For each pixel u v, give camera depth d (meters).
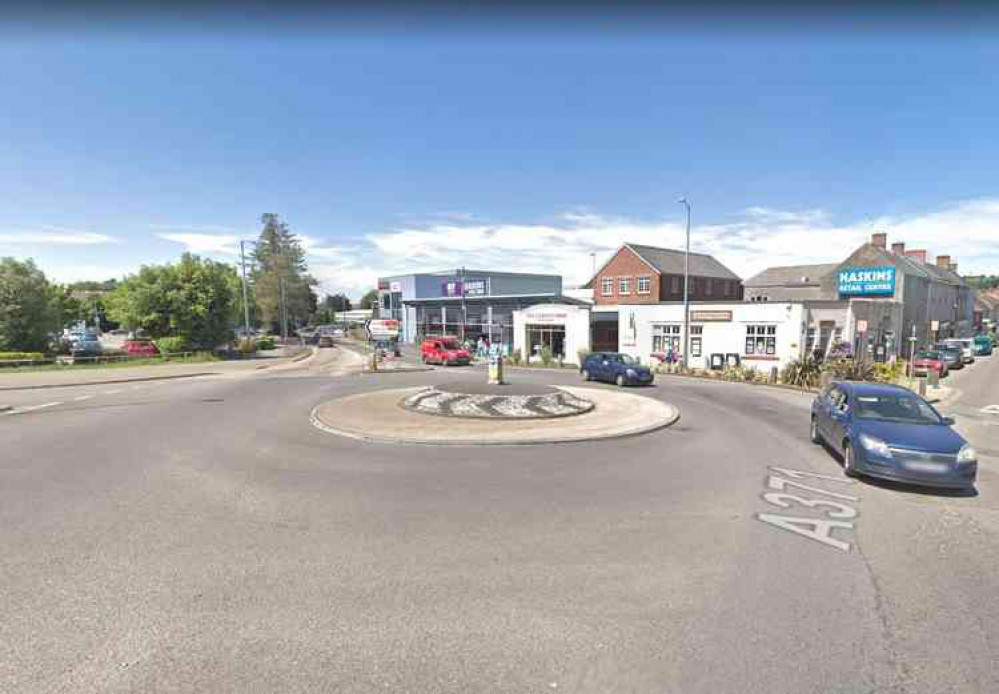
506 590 5.03
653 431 13.30
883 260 42.56
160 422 13.97
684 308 31.17
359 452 10.72
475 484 8.51
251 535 6.30
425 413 15.24
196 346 42.19
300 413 15.65
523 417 14.63
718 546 6.12
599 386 24.09
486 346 46.41
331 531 6.45
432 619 4.52
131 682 3.65
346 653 4.03
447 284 58.75
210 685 3.63
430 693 3.59
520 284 63.66
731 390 22.89
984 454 11.49
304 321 110.25
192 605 4.69
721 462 10.12
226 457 10.17
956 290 59.06
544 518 6.96
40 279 36.62
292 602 4.77
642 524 6.78
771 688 3.68
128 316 40.22
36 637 4.17
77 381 24.09
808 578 5.35
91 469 9.21
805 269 62.88
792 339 28.38
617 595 4.96
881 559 5.84
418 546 6.03
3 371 28.30
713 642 4.21
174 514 7.00
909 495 8.22
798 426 14.21
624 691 3.63
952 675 3.85
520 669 3.86
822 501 7.85
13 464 9.53
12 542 6.04
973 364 37.50
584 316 37.16
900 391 10.02
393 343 48.94
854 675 3.83
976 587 5.22
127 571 5.33
